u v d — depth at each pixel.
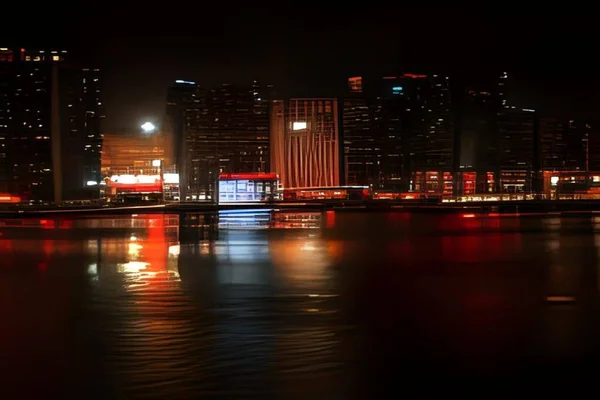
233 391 19.83
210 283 41.28
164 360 22.89
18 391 20.11
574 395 19.67
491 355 23.52
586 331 27.11
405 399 19.31
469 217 132.12
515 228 97.00
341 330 27.25
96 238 77.69
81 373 21.52
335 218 127.62
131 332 26.97
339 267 50.06
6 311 31.86
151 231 89.50
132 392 19.92
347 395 19.55
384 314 30.75
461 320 29.44
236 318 29.59
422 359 22.92
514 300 34.88
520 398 19.47
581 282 41.66
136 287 39.69
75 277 44.41
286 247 67.31
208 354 23.41
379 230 93.50
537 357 23.14
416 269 48.78
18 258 56.44
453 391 19.98
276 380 20.73
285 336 26.22
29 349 24.47
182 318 29.78
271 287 39.53
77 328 27.77
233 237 79.88
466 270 48.19
